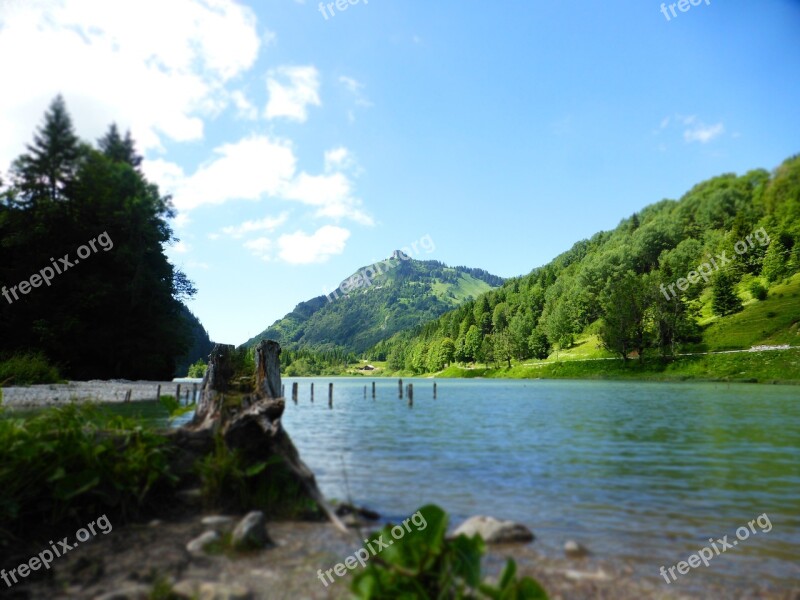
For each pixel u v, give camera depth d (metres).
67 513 5.51
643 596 4.17
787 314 59.31
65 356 23.70
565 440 15.64
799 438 15.85
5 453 5.36
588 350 104.88
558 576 4.62
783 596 4.25
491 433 17.58
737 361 60.78
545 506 7.51
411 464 11.20
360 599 3.13
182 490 6.61
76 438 6.12
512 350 127.75
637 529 6.34
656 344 76.94
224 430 7.15
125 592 3.70
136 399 26.95
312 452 13.05
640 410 26.91
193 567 4.39
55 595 3.77
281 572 4.30
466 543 3.40
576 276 115.50
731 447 13.94
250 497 6.53
